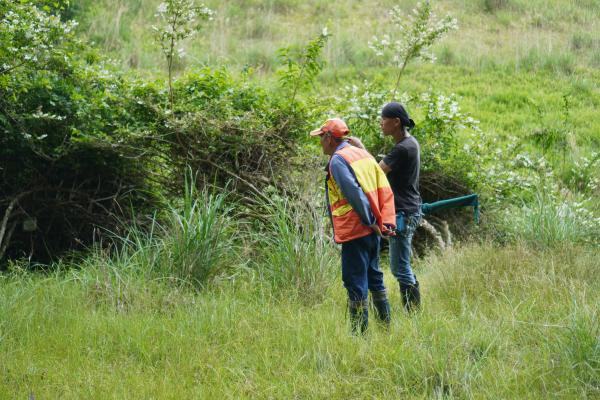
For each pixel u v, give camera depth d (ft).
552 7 70.44
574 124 47.91
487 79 56.24
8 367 16.71
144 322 19.29
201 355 17.47
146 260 23.75
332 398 15.48
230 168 28.63
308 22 67.77
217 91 30.63
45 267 28.17
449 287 22.68
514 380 15.99
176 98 29.96
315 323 19.12
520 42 61.93
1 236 26.23
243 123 28.27
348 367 16.67
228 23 65.46
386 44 35.01
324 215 26.37
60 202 28.19
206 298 21.54
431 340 17.69
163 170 29.32
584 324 17.19
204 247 23.50
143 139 28.27
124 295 21.16
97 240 28.66
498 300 21.39
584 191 38.58
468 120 33.86
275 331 18.80
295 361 17.02
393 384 15.92
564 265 23.44
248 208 27.76
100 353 17.75
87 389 15.62
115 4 64.64
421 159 33.04
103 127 28.53
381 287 19.52
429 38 33.81
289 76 31.22
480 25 66.90
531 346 17.97
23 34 25.85
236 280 23.52
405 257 21.11
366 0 72.13
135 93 29.50
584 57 60.95
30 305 20.79
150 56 56.24
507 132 46.75
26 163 27.66
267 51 58.54
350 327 18.76
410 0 70.03
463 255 24.95
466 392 15.21
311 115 30.30
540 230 27.86
